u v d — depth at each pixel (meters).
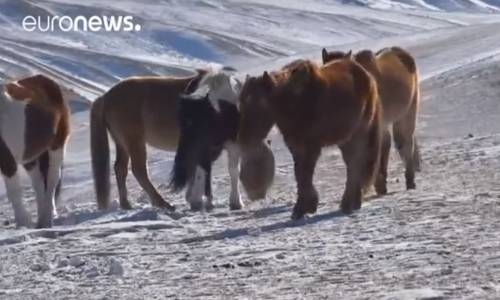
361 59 35.06
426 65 104.69
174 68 142.38
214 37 165.62
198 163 37.88
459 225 25.98
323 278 20.20
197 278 21.59
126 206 41.16
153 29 170.50
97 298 19.98
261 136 30.36
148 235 30.03
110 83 133.25
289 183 46.00
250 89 30.09
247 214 34.41
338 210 31.08
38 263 25.66
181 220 33.97
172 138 40.34
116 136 41.22
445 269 19.80
